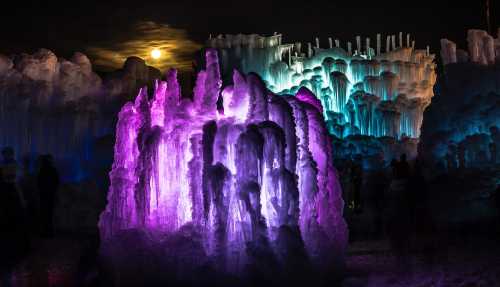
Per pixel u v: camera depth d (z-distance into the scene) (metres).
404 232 8.51
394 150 16.59
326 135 7.31
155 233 6.54
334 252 6.94
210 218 6.19
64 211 12.02
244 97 6.65
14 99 12.52
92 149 13.26
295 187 6.36
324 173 7.19
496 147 12.62
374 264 8.28
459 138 13.62
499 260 8.22
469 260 8.30
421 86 17.88
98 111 13.91
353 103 17.36
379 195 13.12
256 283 5.96
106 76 15.09
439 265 8.03
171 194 6.57
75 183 12.58
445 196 12.41
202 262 6.12
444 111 14.18
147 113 6.83
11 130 12.41
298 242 6.22
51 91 13.27
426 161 13.95
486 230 10.90
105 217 7.05
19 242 9.05
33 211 11.35
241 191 6.15
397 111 17.22
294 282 6.11
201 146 6.36
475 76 14.02
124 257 6.49
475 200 12.02
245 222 6.11
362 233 11.59
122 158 7.15
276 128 6.37
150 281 6.29
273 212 6.34
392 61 17.95
